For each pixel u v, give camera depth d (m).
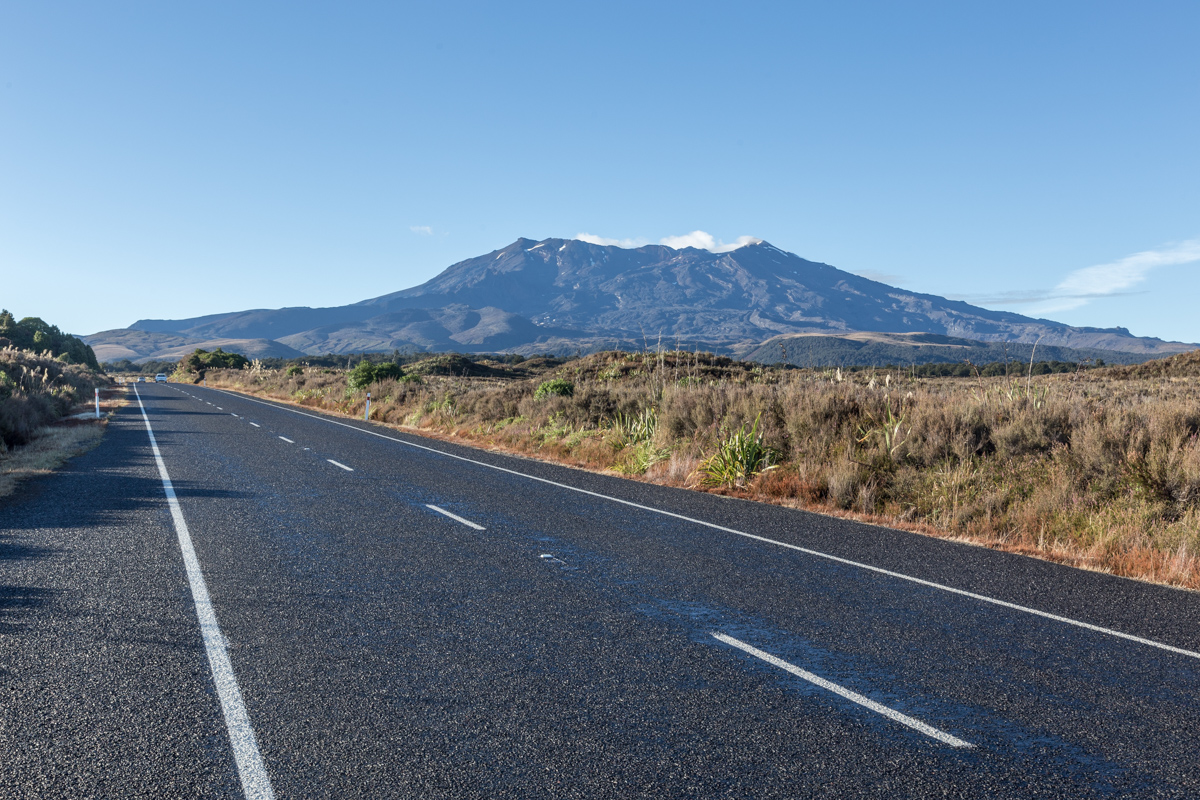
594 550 7.64
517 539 8.06
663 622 5.35
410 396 31.25
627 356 48.09
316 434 21.31
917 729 3.73
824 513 10.53
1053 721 3.88
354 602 5.62
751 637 5.07
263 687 4.03
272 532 8.06
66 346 91.06
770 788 3.12
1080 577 7.11
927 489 10.60
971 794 3.11
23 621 5.00
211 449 16.48
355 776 3.13
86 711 3.69
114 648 4.55
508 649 4.71
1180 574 7.11
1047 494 9.48
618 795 3.03
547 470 14.76
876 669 4.54
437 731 3.56
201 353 98.25
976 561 7.64
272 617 5.21
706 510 10.41
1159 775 3.34
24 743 3.35
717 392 16.55
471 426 23.75
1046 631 5.38
